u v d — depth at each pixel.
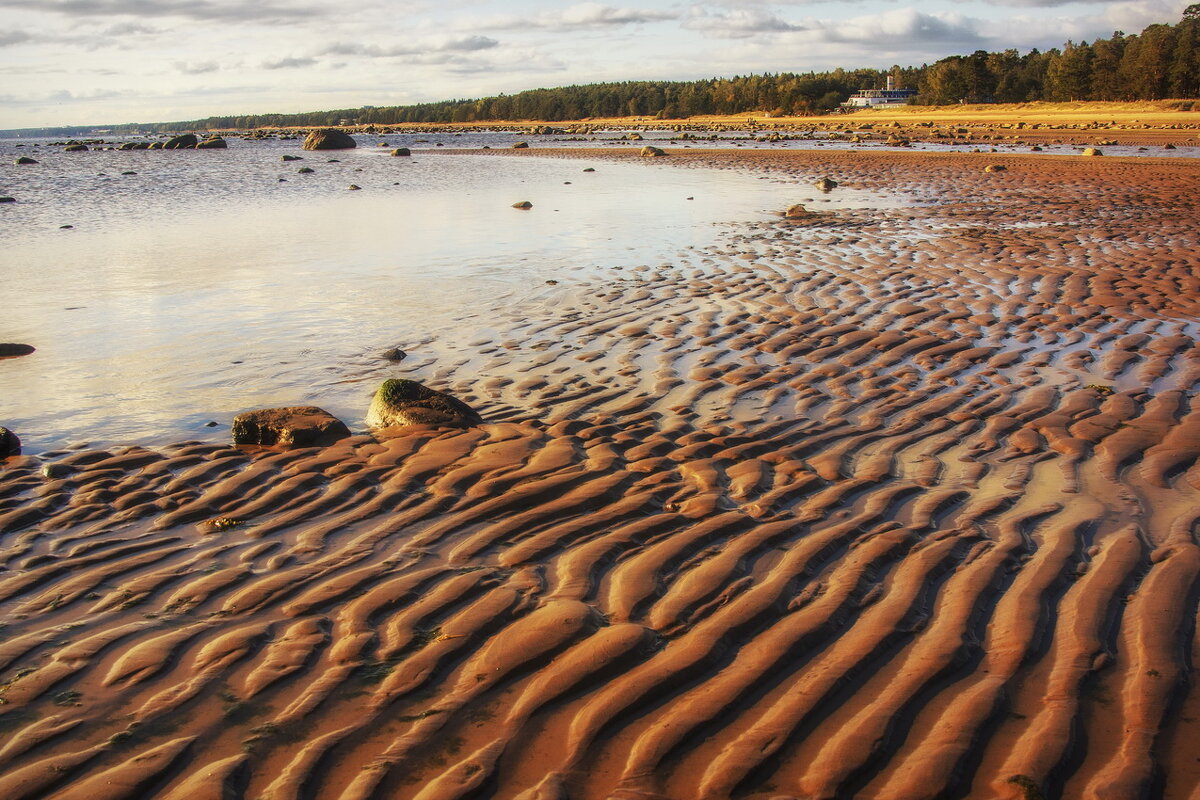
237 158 52.56
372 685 3.46
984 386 7.58
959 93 117.00
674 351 8.84
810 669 3.51
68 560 4.62
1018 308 10.34
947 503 5.20
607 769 2.96
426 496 5.39
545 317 10.37
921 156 39.62
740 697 3.33
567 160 44.06
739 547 4.62
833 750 3.02
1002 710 3.22
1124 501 5.16
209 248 15.70
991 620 3.85
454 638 3.79
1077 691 3.31
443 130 131.00
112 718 3.28
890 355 8.60
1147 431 6.36
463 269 13.49
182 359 8.81
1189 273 11.97
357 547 4.73
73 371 8.45
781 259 13.86
